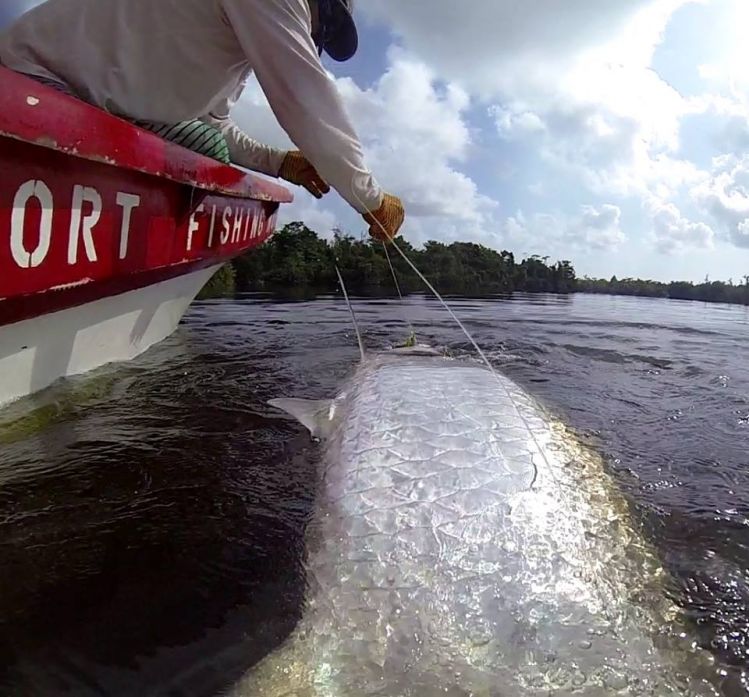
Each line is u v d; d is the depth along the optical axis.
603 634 0.56
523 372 1.57
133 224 1.02
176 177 1.09
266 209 1.79
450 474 0.75
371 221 1.20
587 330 2.58
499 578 0.61
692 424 1.16
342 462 0.83
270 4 0.97
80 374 1.20
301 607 0.60
